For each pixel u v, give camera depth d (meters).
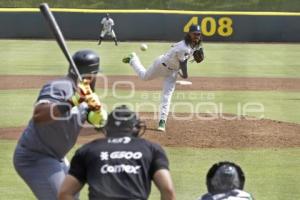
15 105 36.72
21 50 73.12
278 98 41.16
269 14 92.19
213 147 26.58
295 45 87.50
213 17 92.38
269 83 48.78
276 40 92.88
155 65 29.75
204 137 28.34
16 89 43.31
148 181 11.70
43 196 14.14
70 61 13.74
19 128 29.89
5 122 31.39
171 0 113.31
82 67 14.05
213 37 92.81
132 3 113.00
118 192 11.41
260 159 24.86
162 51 74.31
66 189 11.77
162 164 11.71
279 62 65.31
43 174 14.05
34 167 14.10
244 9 112.25
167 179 11.59
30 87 44.38
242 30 92.69
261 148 26.61
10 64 59.25
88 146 11.90
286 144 27.39
